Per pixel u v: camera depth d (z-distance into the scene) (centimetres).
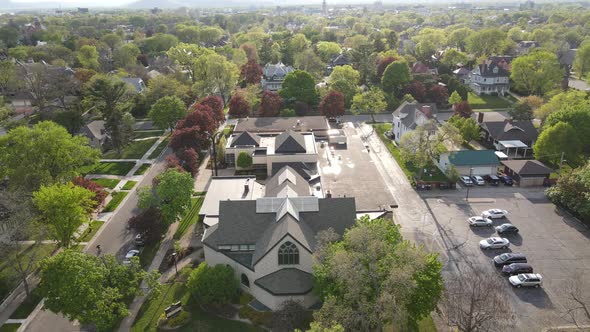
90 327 5344
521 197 8406
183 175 7269
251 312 5362
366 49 18888
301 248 5409
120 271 5256
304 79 14012
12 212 6266
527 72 14900
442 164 9681
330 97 12900
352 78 15325
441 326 5203
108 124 10856
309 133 10781
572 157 9662
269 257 5416
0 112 12500
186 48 18025
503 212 7612
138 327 5272
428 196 8550
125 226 7638
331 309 4481
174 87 14375
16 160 7912
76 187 6625
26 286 5756
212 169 9450
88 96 13650
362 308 4425
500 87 16438
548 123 10244
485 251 6675
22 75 15400
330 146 11375
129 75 16838
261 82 17338
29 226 6181
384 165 10144
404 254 4634
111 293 4944
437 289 4816
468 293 5550
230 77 15075
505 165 9375
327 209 6028
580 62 17400
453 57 19762
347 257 4556
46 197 6275
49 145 7944
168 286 6000
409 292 4384
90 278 4878
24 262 6575
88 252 6856
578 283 5875
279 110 13275
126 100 14012
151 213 6938
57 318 5509
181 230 7425
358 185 9081
